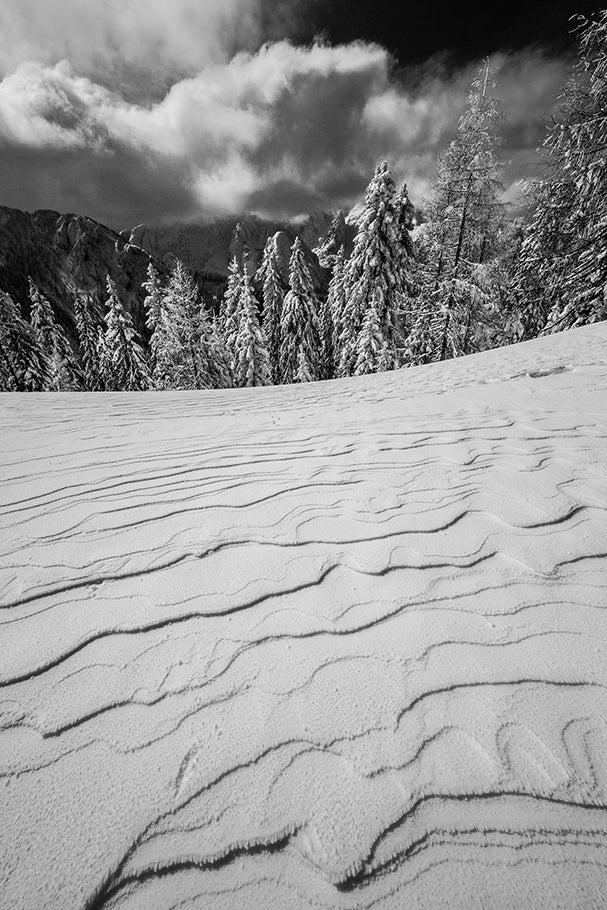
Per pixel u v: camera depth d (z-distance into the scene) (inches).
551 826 33.0
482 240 528.4
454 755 38.0
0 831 32.5
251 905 28.9
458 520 77.7
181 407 226.8
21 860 31.0
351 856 31.2
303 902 29.0
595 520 75.6
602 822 33.2
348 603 57.1
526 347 336.5
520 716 41.5
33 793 35.0
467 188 489.1
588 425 129.0
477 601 57.1
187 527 77.6
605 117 418.9
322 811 33.9
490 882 30.0
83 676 45.9
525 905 28.8
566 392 179.6
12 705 42.6
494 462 104.7
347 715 41.6
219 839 32.2
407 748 38.6
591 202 453.4
